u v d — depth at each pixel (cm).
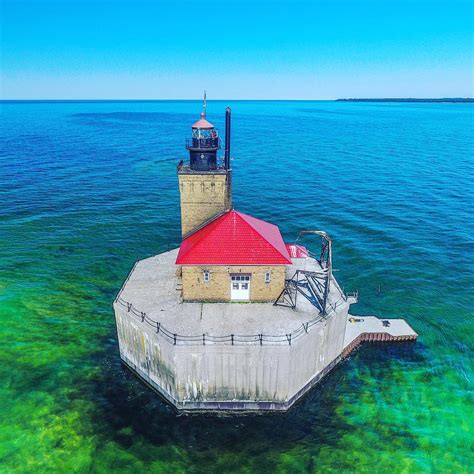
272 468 2155
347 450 2253
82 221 5506
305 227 5331
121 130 16425
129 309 2614
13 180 7419
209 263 2638
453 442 2289
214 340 2352
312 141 12900
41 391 2588
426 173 8156
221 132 15388
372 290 3834
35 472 2072
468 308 3578
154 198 6575
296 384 2500
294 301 2773
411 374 2825
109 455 2191
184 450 2252
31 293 3688
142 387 2673
